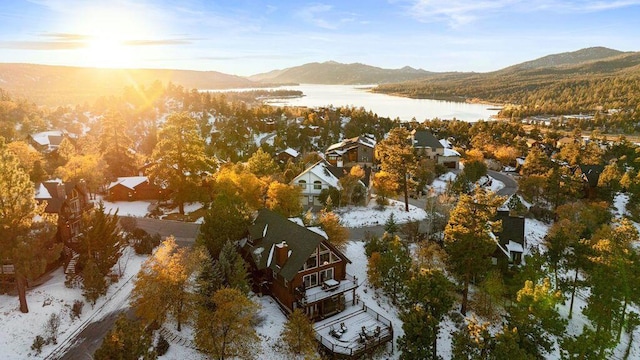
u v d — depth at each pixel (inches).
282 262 1417.3
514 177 4168.3
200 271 1269.7
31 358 1089.4
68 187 1779.0
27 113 5182.1
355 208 2596.0
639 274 1390.3
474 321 1189.1
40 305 1282.0
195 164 2183.8
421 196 3085.6
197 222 2166.6
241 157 3946.9
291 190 2145.7
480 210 1498.5
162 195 2566.4
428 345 1166.3
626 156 4692.4
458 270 1615.4
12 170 1176.8
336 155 4087.1
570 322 1713.8
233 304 1070.4
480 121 6604.3
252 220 1702.8
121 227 1945.1
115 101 6013.8
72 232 1722.4
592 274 1546.5
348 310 1493.6
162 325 1270.9
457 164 4330.7
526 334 1284.4
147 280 1152.2
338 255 1471.5
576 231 2304.4
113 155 2925.7
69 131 5182.1
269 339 1268.5
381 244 1855.3
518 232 2039.9
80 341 1178.6
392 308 1578.5
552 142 5915.4
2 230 1143.6
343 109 7800.2
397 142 2662.4
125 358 835.4
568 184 3029.0
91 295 1331.2
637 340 1675.7
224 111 6466.5
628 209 3312.0
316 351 1255.5
